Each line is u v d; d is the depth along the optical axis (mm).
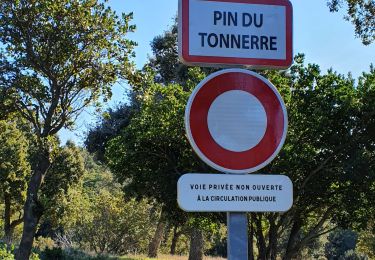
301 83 12422
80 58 14805
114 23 14961
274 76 12492
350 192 12172
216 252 42844
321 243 47094
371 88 12172
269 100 3330
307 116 12148
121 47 15148
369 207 12750
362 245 36188
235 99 3297
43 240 35656
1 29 14367
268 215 12898
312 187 12164
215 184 3162
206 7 3420
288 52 3482
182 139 12398
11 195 35375
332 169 12062
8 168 33969
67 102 15234
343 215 13180
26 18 14391
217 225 15289
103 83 15031
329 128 12055
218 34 3414
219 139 3240
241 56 3424
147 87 15164
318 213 13906
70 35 14523
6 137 33938
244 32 3453
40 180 14883
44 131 15117
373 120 11828
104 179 55156
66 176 35500
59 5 14391
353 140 11938
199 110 3242
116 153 13438
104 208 30234
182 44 3367
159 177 12883
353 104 11922
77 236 33188
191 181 3143
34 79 14945
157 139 12430
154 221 31812
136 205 30281
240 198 3172
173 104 12562
